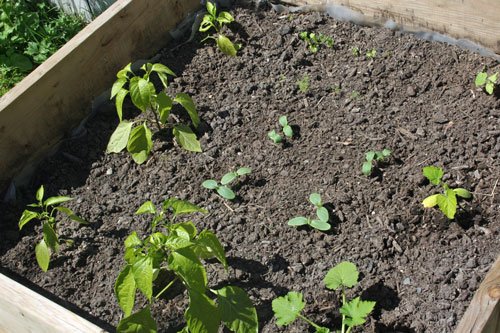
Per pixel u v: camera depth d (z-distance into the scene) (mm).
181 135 1343
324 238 1181
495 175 1229
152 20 1525
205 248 1106
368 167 1246
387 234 1167
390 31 1519
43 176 1359
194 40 1584
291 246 1177
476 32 1422
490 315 908
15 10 1746
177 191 1294
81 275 1188
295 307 1027
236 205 1256
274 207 1240
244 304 1053
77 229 1256
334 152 1312
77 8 1803
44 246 1173
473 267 1105
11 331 1087
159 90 1479
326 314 1076
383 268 1127
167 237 1046
